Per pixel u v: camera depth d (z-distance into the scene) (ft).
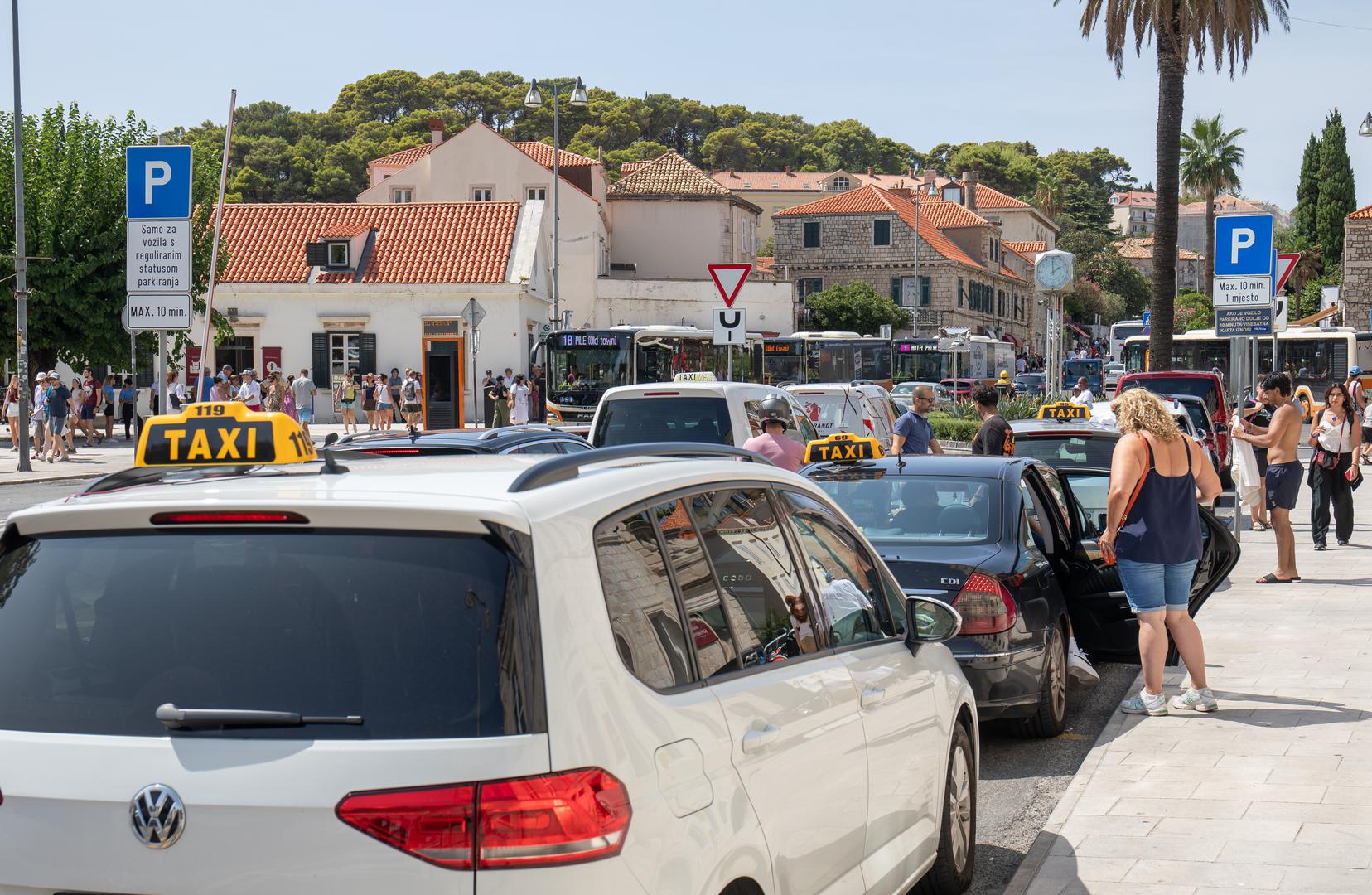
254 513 9.82
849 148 576.61
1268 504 43.37
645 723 9.96
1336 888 17.01
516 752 9.02
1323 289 243.19
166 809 9.08
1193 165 235.40
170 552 10.05
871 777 14.23
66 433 102.32
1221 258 55.67
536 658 9.31
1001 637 24.26
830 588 14.89
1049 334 85.51
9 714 9.74
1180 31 85.25
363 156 415.64
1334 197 311.47
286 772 9.01
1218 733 24.79
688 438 47.85
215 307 148.25
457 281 148.25
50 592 10.12
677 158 249.14
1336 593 40.70
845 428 71.31
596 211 205.87
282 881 8.91
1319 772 22.04
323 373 149.28
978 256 297.53
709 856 10.32
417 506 9.64
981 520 26.50
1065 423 45.47
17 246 91.45
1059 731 26.91
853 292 256.11
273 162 412.57
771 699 12.05
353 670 9.33
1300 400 52.90
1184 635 26.50
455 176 212.43
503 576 9.49
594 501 10.61
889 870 14.76
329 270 150.41
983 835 20.89
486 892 8.78
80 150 126.72
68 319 125.29
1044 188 458.50
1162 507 26.05
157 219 44.29
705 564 12.01
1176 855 18.34
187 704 9.43
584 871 9.02
